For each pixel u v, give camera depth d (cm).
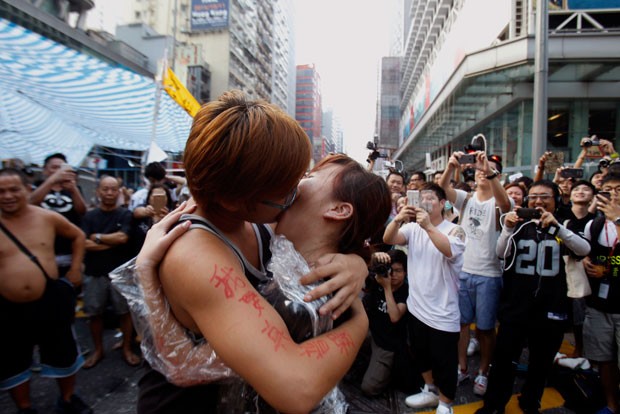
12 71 510
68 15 1908
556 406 274
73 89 591
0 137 605
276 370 59
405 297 291
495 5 1562
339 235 85
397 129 5469
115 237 314
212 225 77
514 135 1516
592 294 256
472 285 306
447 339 245
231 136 63
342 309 76
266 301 71
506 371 249
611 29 1207
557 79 1292
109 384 289
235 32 4003
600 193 255
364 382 285
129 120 768
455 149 2683
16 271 216
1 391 284
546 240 247
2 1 1291
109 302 320
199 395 78
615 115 1314
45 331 228
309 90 12850
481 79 1509
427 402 267
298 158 69
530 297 243
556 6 1282
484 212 308
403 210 254
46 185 336
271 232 97
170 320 73
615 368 251
